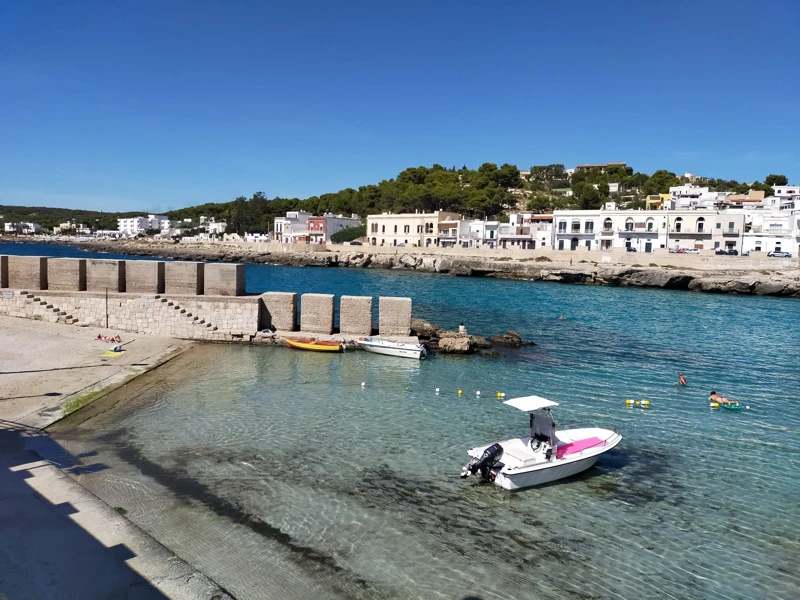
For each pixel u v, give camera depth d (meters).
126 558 10.27
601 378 26.89
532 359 30.55
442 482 15.16
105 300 32.44
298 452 16.70
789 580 11.38
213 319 32.41
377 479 15.16
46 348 26.83
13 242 198.50
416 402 22.09
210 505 13.28
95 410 19.45
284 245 127.94
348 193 176.38
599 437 17.17
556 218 105.44
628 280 82.94
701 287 76.81
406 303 32.47
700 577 11.39
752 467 16.84
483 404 22.12
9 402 19.25
